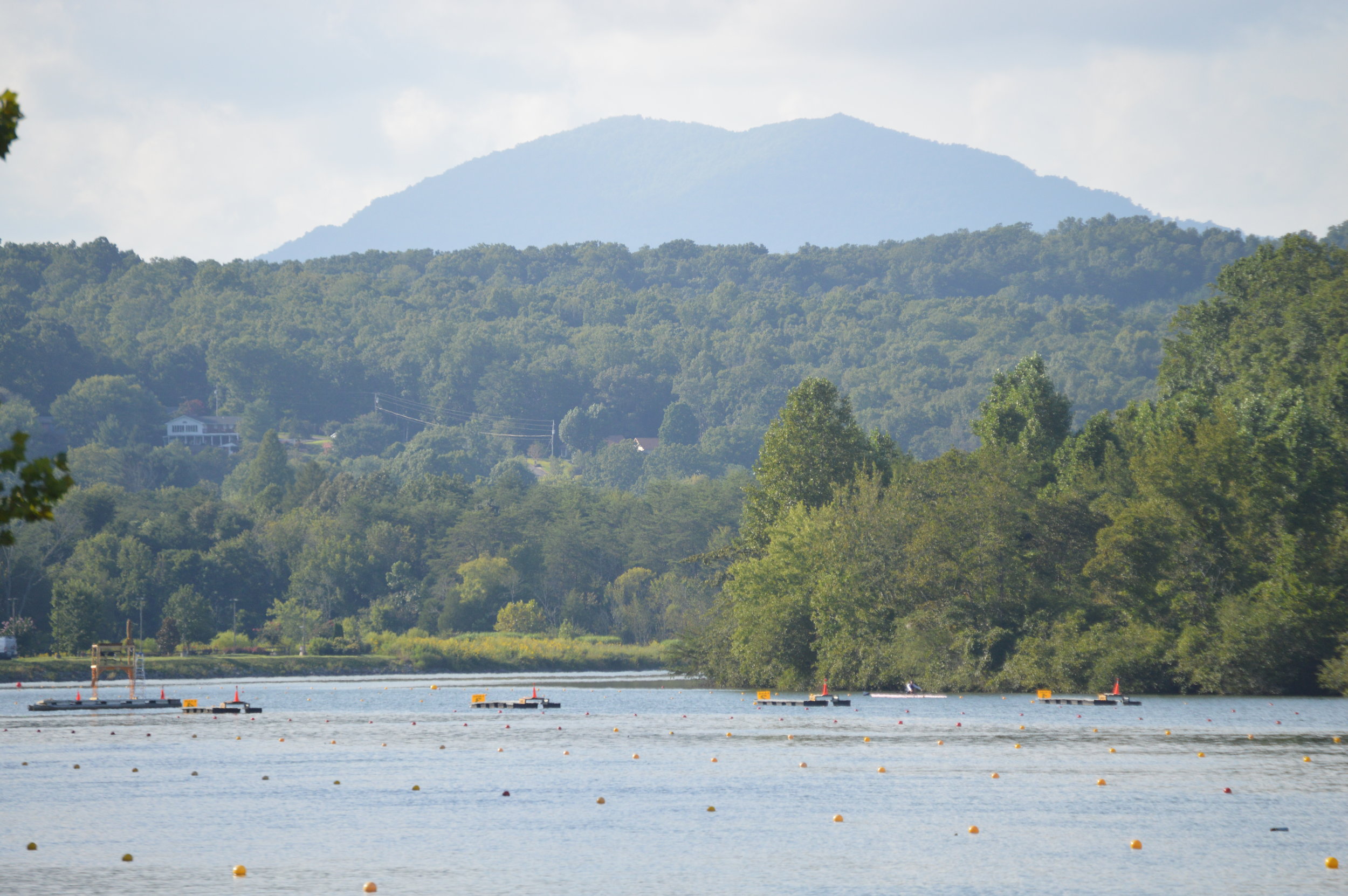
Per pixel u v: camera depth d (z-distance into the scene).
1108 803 188.38
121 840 163.75
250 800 196.50
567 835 166.62
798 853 154.50
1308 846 156.38
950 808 185.38
